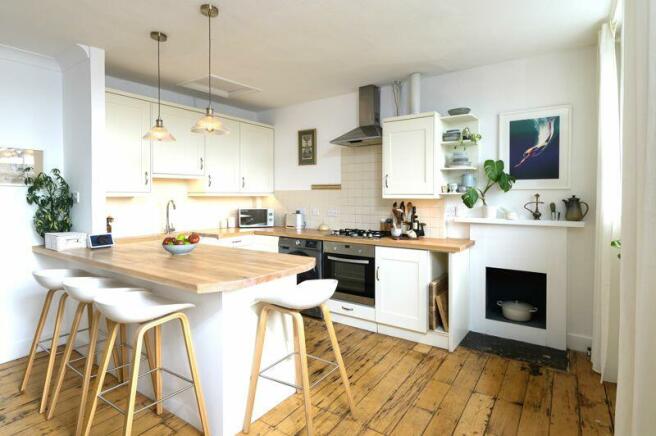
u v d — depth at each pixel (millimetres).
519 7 2395
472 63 3379
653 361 1080
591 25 2643
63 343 3252
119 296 2020
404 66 3438
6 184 2926
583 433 2039
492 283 3561
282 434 2049
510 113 3314
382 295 3438
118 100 3391
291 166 4855
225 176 4387
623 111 1322
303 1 2297
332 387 2537
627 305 1271
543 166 3191
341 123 4391
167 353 2225
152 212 4109
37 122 3102
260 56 3182
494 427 2100
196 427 2094
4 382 2615
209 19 2510
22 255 3033
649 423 1089
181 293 2119
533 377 2656
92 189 2979
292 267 2162
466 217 3531
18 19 2492
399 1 2312
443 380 2625
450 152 3605
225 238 4082
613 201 2486
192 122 4020
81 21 2527
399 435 2039
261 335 2061
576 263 3078
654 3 1043
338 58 3236
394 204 3779
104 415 2211
